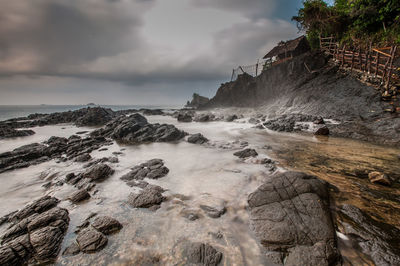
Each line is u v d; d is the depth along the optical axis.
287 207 4.55
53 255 3.75
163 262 3.53
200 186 6.61
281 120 17.84
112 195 6.18
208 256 3.57
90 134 18.91
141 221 4.76
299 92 21.27
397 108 12.28
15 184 7.47
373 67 14.99
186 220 4.73
